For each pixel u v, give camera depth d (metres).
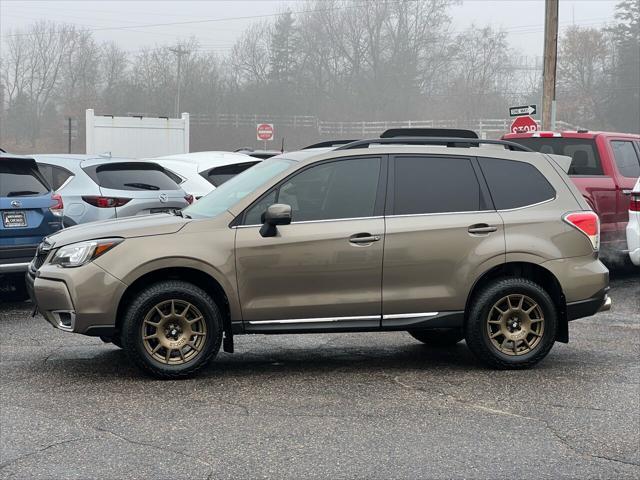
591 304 6.91
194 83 75.56
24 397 5.95
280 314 6.48
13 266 8.91
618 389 6.29
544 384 6.41
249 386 6.29
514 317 6.80
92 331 6.30
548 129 19.17
